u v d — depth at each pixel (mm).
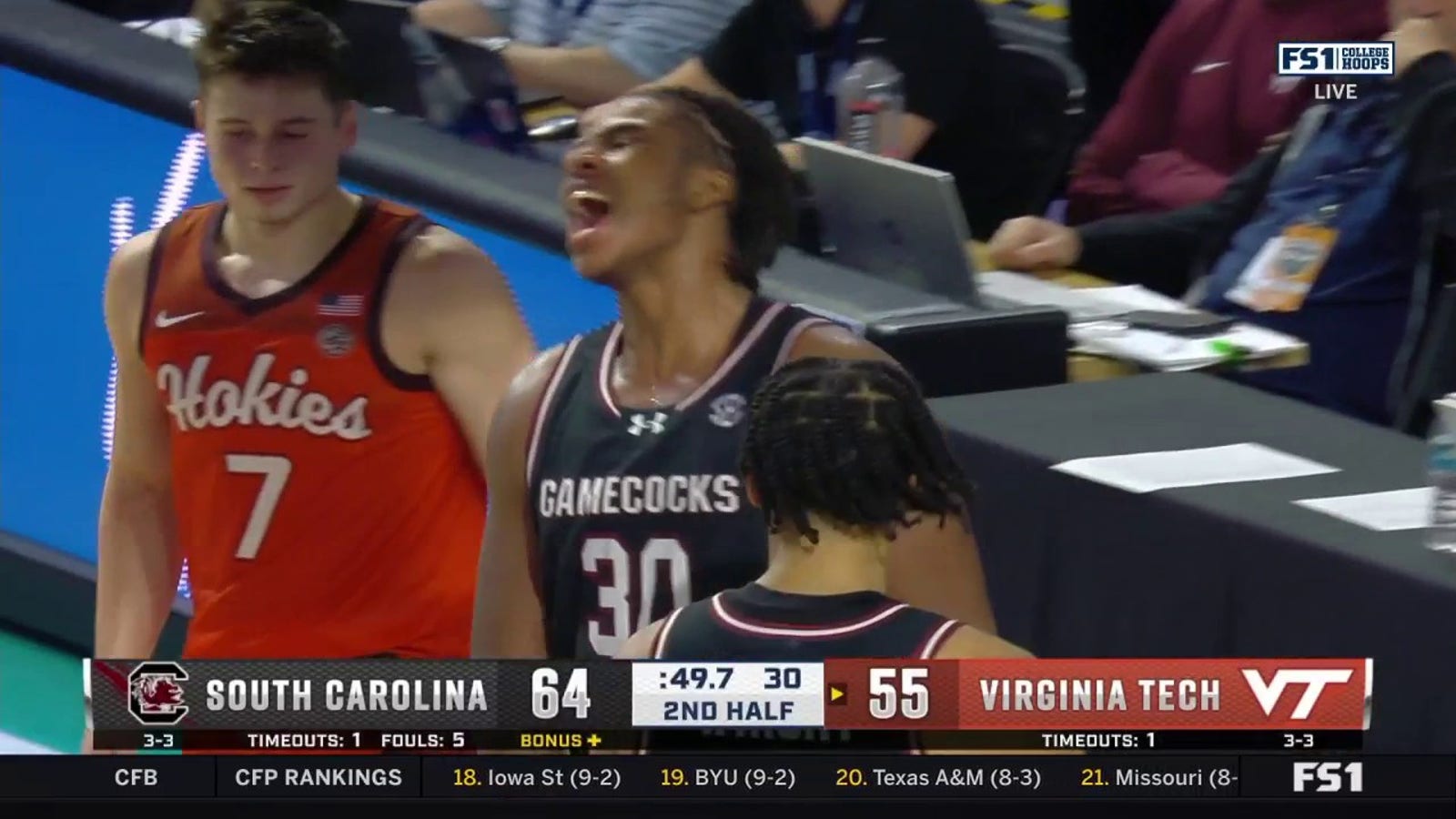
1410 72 2650
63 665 2504
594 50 3156
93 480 2570
